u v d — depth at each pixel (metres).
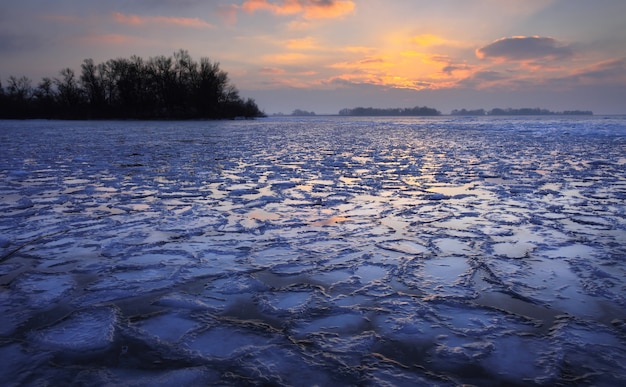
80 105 63.69
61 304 2.48
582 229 3.96
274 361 1.89
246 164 9.31
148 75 63.38
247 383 1.72
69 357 1.93
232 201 5.32
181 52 62.94
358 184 6.58
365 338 2.08
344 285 2.73
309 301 2.50
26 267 3.05
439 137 19.20
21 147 13.73
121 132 24.44
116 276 2.88
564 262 3.10
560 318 2.28
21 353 1.96
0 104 61.81
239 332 2.15
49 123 44.25
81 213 4.67
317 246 3.51
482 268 3.00
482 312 2.35
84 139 17.94
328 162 9.63
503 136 19.08
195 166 8.93
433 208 4.88
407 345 2.02
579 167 8.48
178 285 2.74
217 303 2.49
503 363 1.86
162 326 2.22
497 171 7.98
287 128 31.33
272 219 4.41
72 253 3.35
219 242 3.62
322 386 1.70
